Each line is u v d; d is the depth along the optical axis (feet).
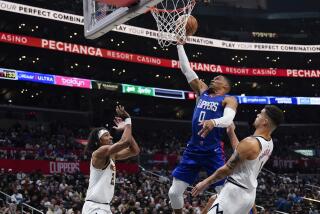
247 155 15.80
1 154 80.84
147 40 119.03
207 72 127.44
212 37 128.77
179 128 136.05
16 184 65.16
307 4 136.77
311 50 129.70
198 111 19.19
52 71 115.65
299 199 80.89
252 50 127.24
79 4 110.11
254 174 16.35
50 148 92.43
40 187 65.72
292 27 138.92
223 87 19.29
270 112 16.33
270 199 83.10
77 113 121.08
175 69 125.39
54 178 73.20
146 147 113.19
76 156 88.28
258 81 136.67
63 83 105.60
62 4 108.58
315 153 126.52
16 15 101.96
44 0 106.32
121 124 21.68
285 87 139.44
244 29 136.87
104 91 124.88
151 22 118.01
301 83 138.82
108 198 20.94
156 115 135.64
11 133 97.86
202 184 16.02
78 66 119.14
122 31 108.06
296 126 141.18
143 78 128.77
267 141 16.24
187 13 21.56
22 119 112.98
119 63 119.55
